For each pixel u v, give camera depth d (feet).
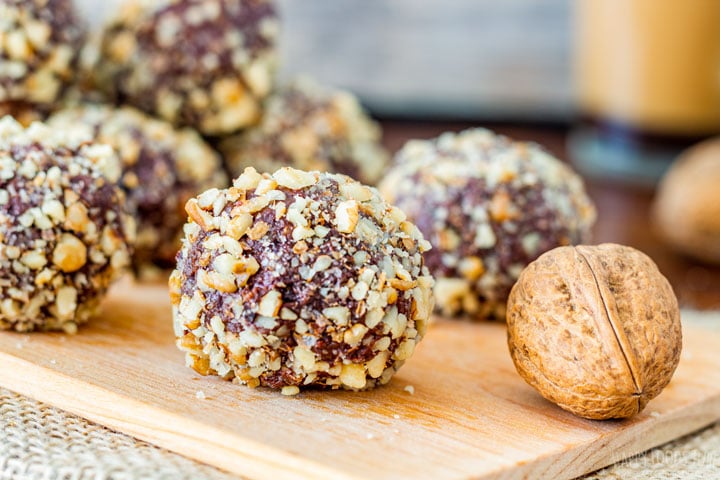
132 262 1.45
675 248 1.96
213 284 1.09
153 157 1.44
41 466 1.05
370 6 3.10
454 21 3.06
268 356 1.10
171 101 1.52
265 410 1.08
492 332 1.33
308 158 1.57
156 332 1.26
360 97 3.17
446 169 1.35
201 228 1.12
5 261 1.20
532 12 3.00
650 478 1.10
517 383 1.19
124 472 1.04
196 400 1.09
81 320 1.26
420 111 3.14
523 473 1.03
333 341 1.09
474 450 1.05
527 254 1.32
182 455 1.06
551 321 1.10
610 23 2.51
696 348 1.31
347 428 1.06
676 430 1.16
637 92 2.51
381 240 1.12
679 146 2.52
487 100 3.10
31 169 1.21
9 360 1.16
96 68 1.53
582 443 1.07
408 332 1.12
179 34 1.50
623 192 2.50
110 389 1.10
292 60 3.17
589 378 1.08
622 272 1.11
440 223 1.33
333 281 1.08
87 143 1.28
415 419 1.09
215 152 1.60
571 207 1.35
